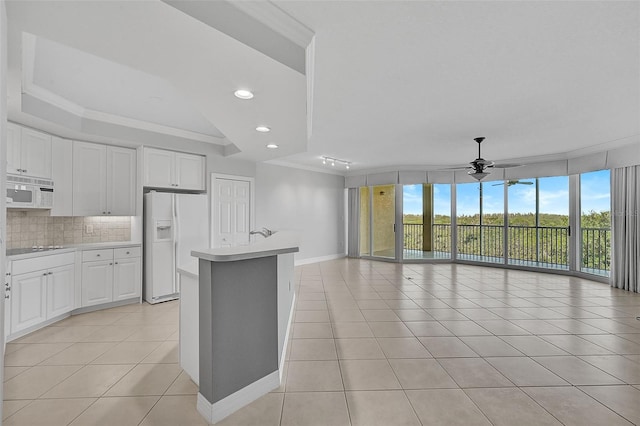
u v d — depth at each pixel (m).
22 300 3.12
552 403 2.03
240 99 2.50
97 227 4.43
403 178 7.45
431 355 2.72
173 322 3.56
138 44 1.69
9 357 2.70
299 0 1.69
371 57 2.34
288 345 2.94
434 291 4.90
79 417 1.90
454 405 2.02
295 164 7.10
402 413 1.94
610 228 5.16
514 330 3.28
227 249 2.08
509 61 2.41
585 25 1.95
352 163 7.10
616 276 5.07
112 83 3.02
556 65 2.47
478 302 4.30
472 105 3.36
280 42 1.88
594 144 5.12
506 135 4.58
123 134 4.09
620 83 2.81
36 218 3.85
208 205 5.04
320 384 2.28
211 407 1.86
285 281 2.98
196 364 2.16
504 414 1.92
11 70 2.22
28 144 3.41
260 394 2.12
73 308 3.71
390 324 3.47
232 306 1.98
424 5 1.75
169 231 4.46
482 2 1.73
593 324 3.43
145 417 1.91
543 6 1.77
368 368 2.50
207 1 1.53
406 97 3.12
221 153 5.23
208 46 1.71
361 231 8.33
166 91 3.23
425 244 7.79
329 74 2.62
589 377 2.35
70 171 3.90
